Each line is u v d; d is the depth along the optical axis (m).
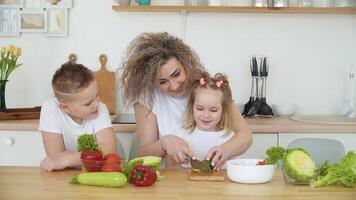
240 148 1.82
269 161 1.46
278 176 1.53
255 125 2.52
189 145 1.98
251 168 1.41
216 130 1.99
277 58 3.05
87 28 3.00
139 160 1.47
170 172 1.58
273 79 3.05
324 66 3.06
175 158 1.68
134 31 3.01
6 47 2.72
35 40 3.00
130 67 1.92
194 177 1.45
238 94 3.04
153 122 2.02
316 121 2.72
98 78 3.00
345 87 3.05
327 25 3.05
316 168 1.46
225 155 1.64
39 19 2.98
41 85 3.02
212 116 1.93
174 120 2.03
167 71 1.84
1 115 2.59
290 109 2.92
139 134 2.02
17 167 1.63
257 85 2.95
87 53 3.01
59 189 1.32
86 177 1.36
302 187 1.38
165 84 1.88
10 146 2.54
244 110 2.96
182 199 1.23
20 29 2.98
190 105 1.99
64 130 1.91
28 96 3.03
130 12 3.00
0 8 2.97
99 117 1.92
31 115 2.68
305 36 3.04
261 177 1.41
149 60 1.86
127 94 1.98
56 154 1.69
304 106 3.06
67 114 1.90
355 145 2.55
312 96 3.05
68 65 1.82
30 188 1.33
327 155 2.12
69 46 3.01
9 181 1.42
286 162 1.41
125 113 3.01
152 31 3.01
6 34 2.98
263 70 2.92
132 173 1.38
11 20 2.98
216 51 3.03
